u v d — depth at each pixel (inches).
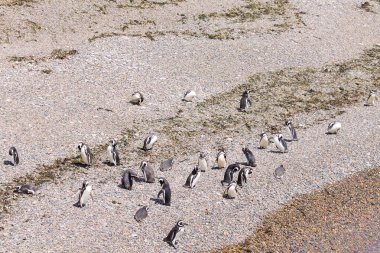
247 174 994.1
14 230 838.5
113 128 1149.1
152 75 1366.9
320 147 1154.0
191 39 1551.4
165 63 1422.2
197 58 1465.3
